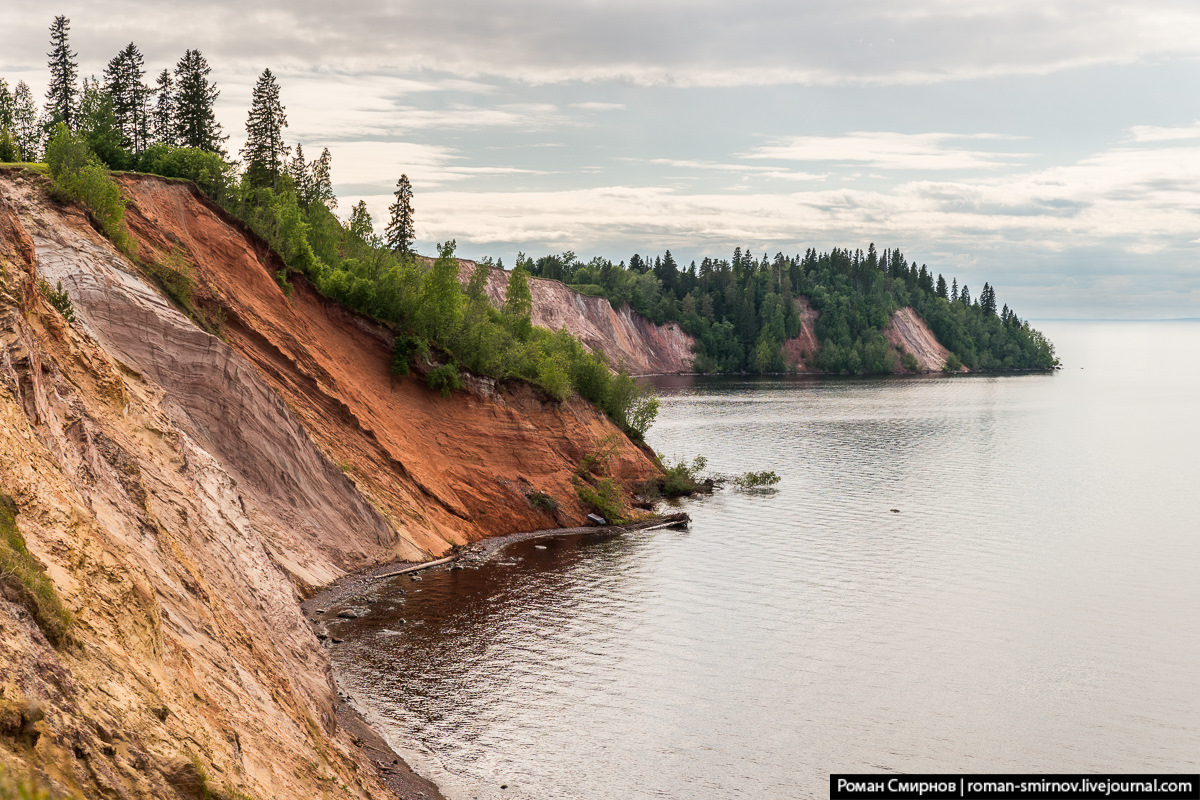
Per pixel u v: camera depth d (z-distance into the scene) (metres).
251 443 48.31
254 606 30.34
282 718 24.27
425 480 65.00
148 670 17.70
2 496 17.08
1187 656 46.09
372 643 42.22
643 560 61.28
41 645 14.45
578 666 41.69
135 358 44.09
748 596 53.59
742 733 36.06
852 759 34.47
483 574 55.81
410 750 32.84
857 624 49.41
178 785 15.20
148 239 56.28
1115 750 36.06
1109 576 60.38
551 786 31.39
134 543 22.69
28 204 46.25
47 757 12.45
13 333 21.95
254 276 63.22
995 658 45.28
